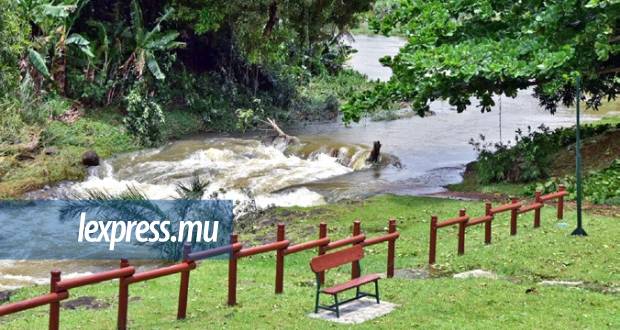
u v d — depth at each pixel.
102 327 10.09
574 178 19.72
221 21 35.25
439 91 21.16
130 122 29.58
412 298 11.10
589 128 24.66
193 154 28.06
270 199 21.84
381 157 27.14
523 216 17.00
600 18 18.92
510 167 21.73
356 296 10.87
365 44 66.38
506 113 37.66
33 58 28.94
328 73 46.88
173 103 34.84
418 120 36.41
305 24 33.91
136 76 32.94
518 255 13.71
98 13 34.38
